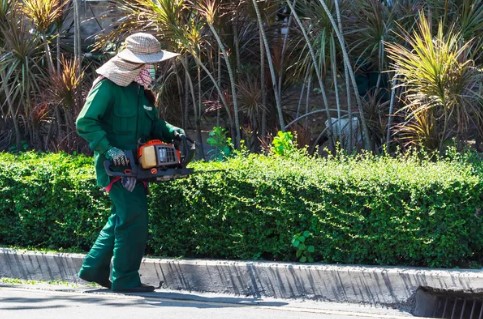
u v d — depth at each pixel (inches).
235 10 831.1
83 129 607.2
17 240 738.8
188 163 661.9
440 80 708.7
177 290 650.8
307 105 828.6
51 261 690.2
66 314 551.5
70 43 938.1
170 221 681.6
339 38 784.9
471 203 624.4
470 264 633.0
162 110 877.8
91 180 705.6
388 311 596.7
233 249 668.1
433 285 591.8
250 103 834.2
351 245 637.9
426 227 622.2
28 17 875.4
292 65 848.3
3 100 902.4
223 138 812.6
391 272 600.1
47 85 879.1
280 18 874.1
